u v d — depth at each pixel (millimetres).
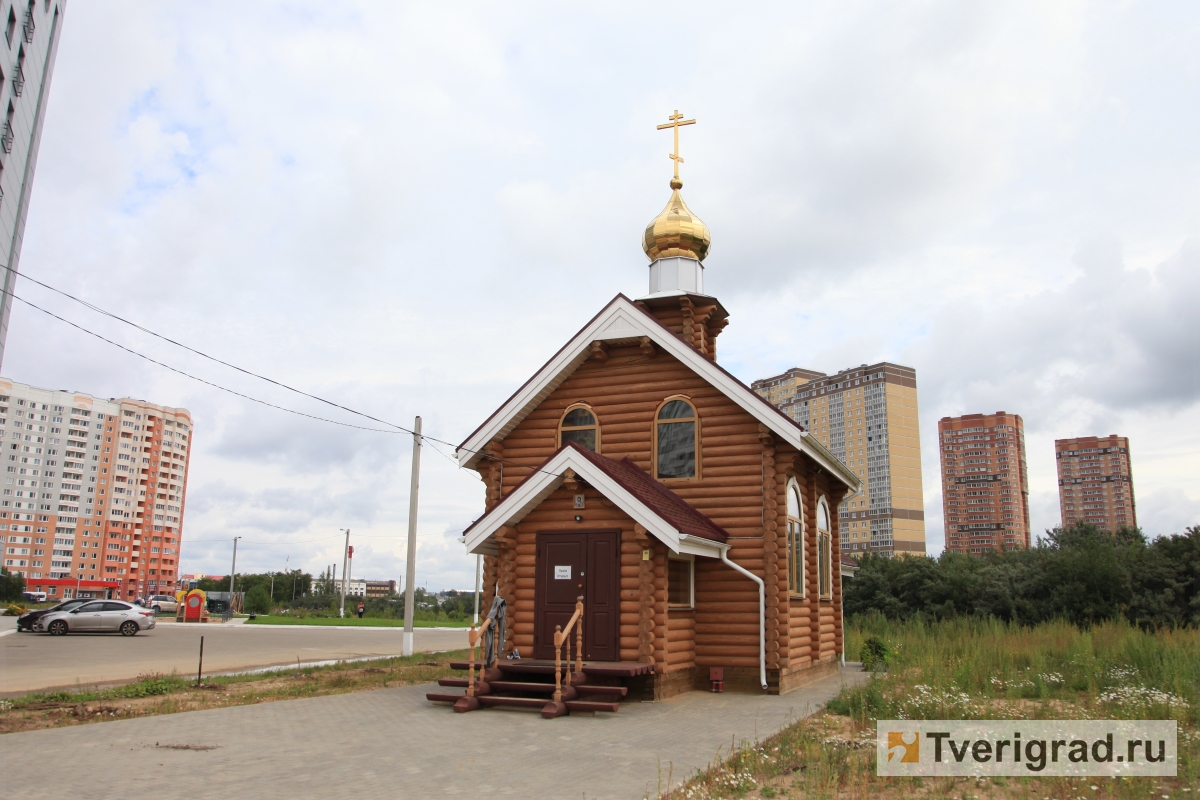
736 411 16750
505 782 8297
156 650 24859
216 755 9445
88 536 110938
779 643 15570
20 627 32344
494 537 15086
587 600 14398
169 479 120562
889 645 21469
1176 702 12094
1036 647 19438
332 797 7676
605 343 17719
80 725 11406
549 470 14516
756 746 10141
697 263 21000
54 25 31969
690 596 16016
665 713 12734
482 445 17844
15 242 29250
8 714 12219
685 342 16828
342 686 16172
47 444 108312
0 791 7762
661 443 17234
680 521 14398
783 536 15984
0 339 28250
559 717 12195
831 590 20391
